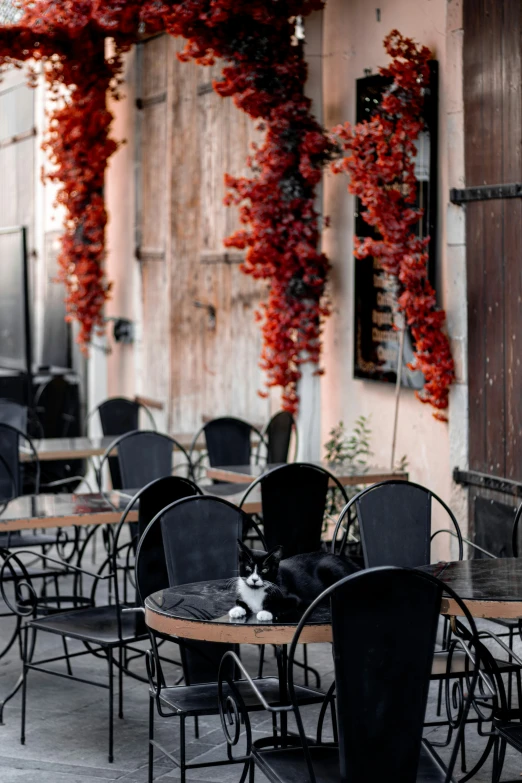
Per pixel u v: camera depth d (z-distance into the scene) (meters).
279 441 8.02
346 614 3.30
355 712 3.34
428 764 3.59
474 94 6.84
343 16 8.30
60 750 5.11
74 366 12.56
